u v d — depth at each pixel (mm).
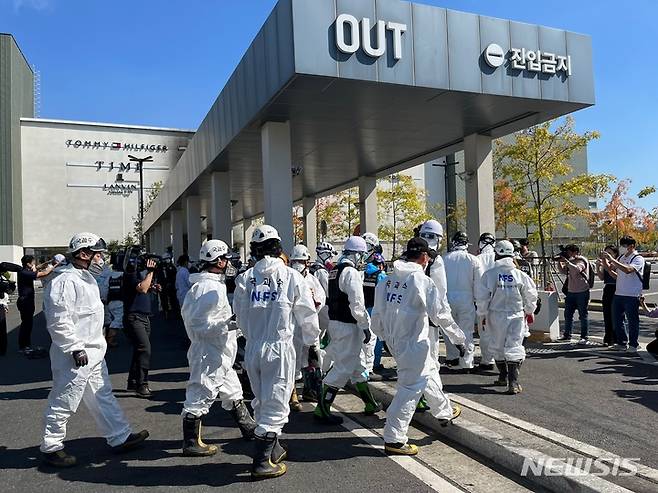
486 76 9750
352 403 6848
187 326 5066
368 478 4438
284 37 8695
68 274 4941
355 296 5816
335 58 8547
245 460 4957
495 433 4926
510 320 6605
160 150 63094
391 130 12320
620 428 5152
